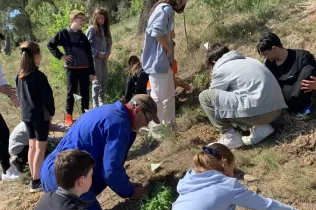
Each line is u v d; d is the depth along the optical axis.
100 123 4.13
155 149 5.48
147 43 5.42
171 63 5.56
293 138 4.75
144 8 9.75
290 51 5.00
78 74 6.89
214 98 4.82
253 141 4.87
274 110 4.70
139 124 4.29
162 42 5.24
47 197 3.04
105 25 7.05
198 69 7.38
